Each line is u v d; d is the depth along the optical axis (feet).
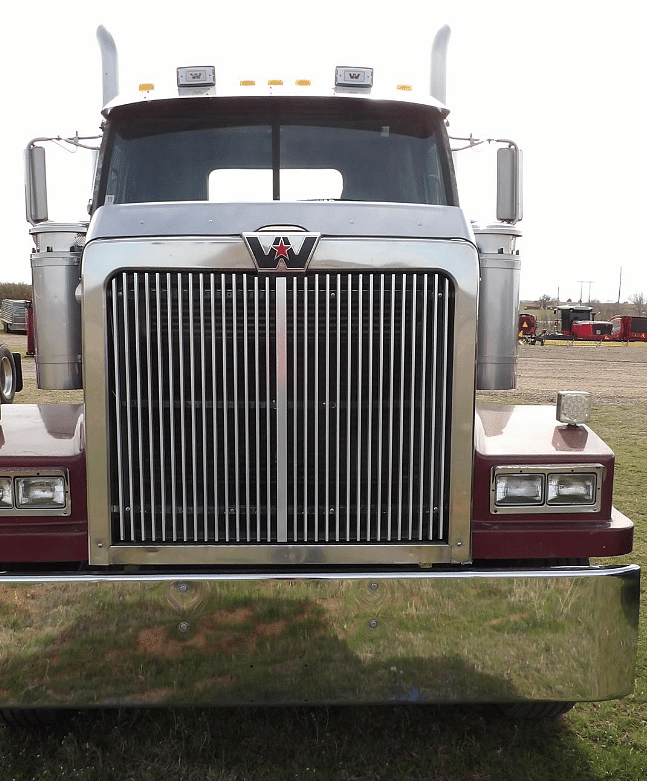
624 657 8.35
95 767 8.68
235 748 9.10
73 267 10.59
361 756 8.86
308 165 11.71
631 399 44.86
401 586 8.21
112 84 13.43
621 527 8.83
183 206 8.53
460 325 8.35
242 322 8.23
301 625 8.20
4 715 9.12
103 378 8.29
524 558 9.05
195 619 8.14
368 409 8.39
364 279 8.25
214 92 11.44
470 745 9.23
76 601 8.10
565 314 128.67
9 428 9.56
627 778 8.67
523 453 8.80
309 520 8.58
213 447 8.36
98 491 8.43
